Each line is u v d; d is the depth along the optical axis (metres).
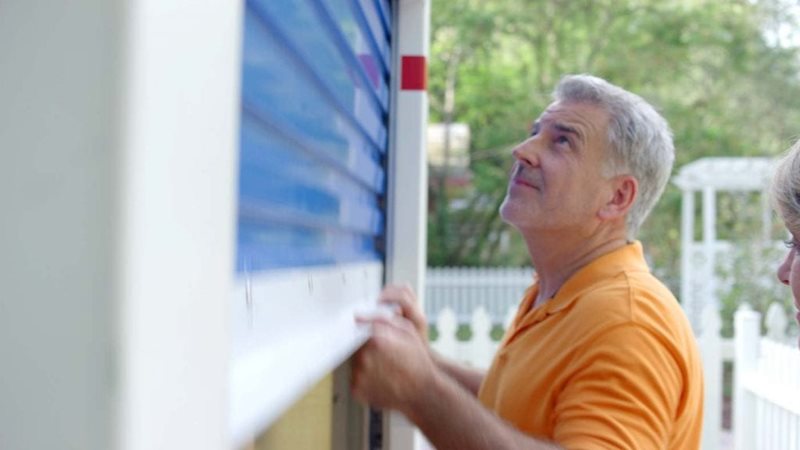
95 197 0.40
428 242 14.67
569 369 1.67
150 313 0.41
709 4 13.30
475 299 13.33
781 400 4.31
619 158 1.96
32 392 0.40
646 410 1.57
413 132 2.22
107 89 0.40
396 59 2.23
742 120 13.19
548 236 2.01
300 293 1.13
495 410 1.91
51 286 0.40
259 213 0.96
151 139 0.41
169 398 0.43
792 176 1.72
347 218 1.66
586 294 1.77
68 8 0.40
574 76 2.13
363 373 1.44
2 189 0.40
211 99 0.49
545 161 1.98
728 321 10.39
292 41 1.08
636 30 13.40
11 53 0.40
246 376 0.78
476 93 14.20
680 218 13.09
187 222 0.45
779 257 10.52
